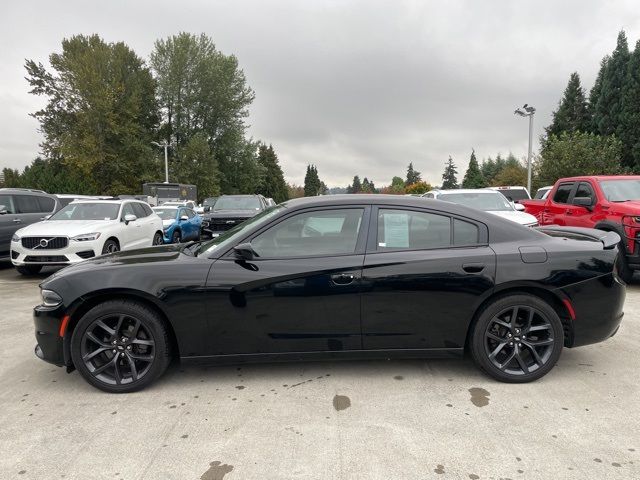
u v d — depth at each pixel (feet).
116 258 12.75
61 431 9.70
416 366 12.99
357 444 9.08
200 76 169.17
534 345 11.80
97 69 142.31
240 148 179.32
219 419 10.13
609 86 130.62
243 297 11.32
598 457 8.56
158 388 11.78
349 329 11.57
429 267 11.48
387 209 12.13
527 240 11.99
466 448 8.90
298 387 11.73
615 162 92.89
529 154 69.82
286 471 8.22
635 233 22.94
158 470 8.29
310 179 415.03
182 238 50.29
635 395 11.15
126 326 11.64
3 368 13.37
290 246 11.82
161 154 167.12
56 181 119.85
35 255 27.76
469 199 33.14
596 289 11.67
